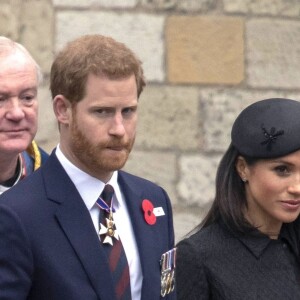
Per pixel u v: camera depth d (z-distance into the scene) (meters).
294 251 14.77
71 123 12.38
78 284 12.23
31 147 14.97
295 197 14.25
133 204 13.14
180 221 23.95
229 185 14.62
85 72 12.16
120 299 12.45
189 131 24.00
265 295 14.25
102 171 12.60
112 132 12.20
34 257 12.20
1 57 14.26
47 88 23.42
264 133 14.23
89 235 12.47
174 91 23.95
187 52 23.98
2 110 14.21
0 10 23.38
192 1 23.98
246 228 14.48
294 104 14.54
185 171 23.98
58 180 12.62
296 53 24.34
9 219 12.20
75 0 23.69
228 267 14.32
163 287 12.97
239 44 24.12
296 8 24.34
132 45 23.86
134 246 12.91
